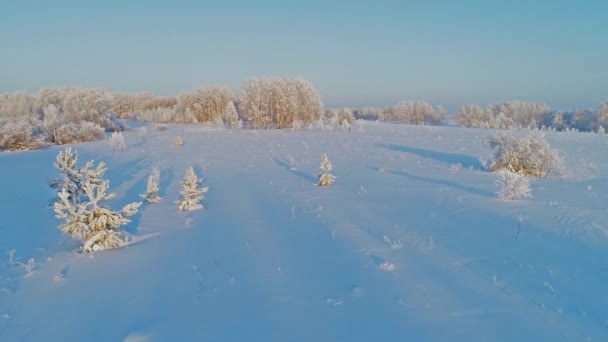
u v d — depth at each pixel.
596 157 21.55
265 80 57.78
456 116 84.00
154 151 25.66
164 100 91.12
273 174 16.23
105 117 46.44
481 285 5.28
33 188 13.75
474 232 7.71
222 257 6.48
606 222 8.30
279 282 5.45
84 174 8.36
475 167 17.77
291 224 8.52
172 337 4.05
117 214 7.21
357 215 9.20
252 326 4.26
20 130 29.12
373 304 4.76
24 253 6.86
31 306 4.80
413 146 27.73
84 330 4.22
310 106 57.81
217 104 65.06
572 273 5.64
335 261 6.22
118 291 5.20
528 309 4.60
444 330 4.15
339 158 21.38
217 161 20.58
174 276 5.69
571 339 3.96
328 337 4.03
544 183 13.85
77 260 6.47
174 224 8.72
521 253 6.51
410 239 7.30
